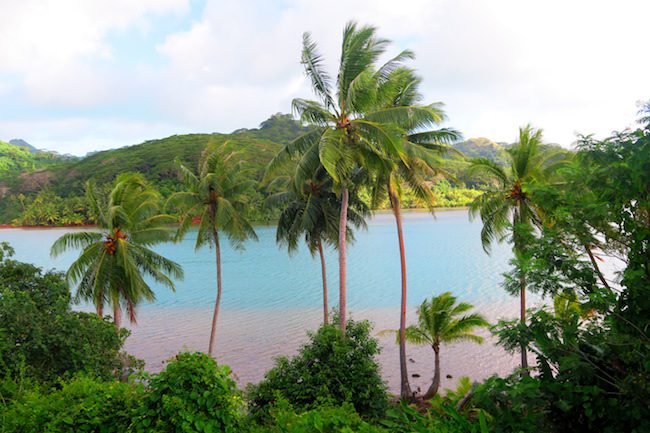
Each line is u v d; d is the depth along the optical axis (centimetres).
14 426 609
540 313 738
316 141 1877
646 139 674
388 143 1717
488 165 2002
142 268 2441
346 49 1866
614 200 730
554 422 665
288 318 3941
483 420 547
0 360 1060
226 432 583
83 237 2255
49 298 1540
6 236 11188
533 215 1964
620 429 631
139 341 3359
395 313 4028
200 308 4347
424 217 15850
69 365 1316
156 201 2442
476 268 6222
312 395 1219
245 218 2628
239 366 2812
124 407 621
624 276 669
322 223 2572
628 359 641
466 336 2206
